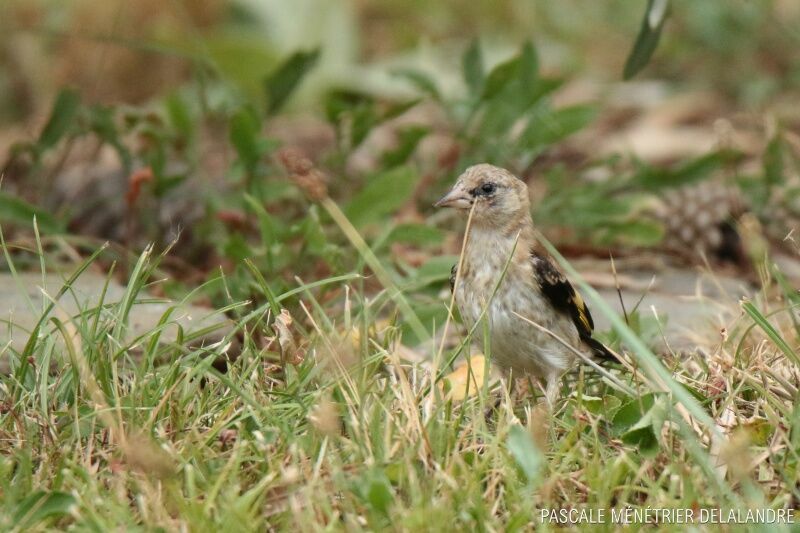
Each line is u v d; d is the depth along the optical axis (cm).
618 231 1360
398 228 1133
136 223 1385
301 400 823
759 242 1193
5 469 746
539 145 1395
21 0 2042
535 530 707
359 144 1398
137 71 2027
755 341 1003
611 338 1034
